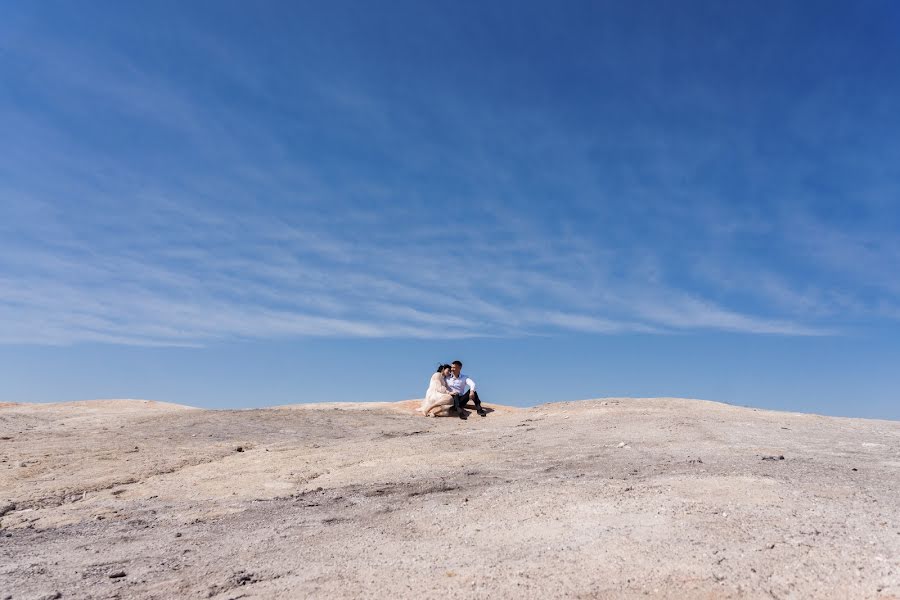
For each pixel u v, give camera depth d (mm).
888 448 11398
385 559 5812
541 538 6070
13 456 11789
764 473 8680
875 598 4457
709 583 4762
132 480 10250
